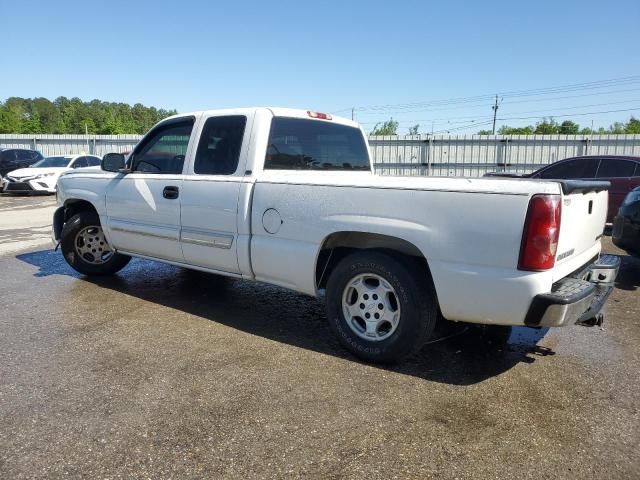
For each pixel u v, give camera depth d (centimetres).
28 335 410
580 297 293
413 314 336
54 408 293
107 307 488
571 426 278
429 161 2333
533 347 397
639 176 985
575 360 371
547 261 288
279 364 358
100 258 596
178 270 649
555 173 1068
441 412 293
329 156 494
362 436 267
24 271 644
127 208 517
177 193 464
